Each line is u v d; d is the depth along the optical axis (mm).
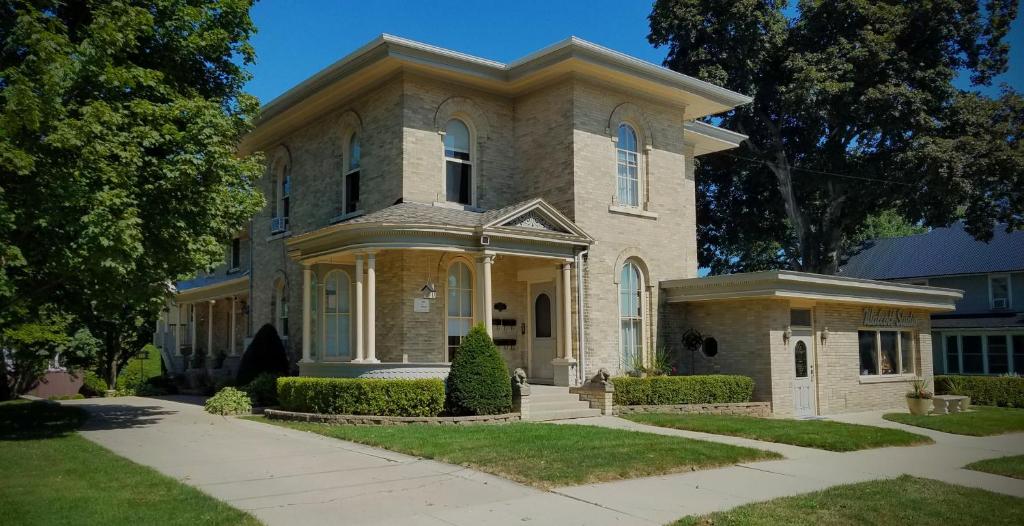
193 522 7820
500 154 20969
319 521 8133
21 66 12617
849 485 10461
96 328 31766
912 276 40031
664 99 22031
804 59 31516
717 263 42438
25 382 32062
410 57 18719
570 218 19500
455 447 12188
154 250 14031
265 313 25281
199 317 34125
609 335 19969
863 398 22297
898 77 31141
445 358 18656
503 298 20234
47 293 15688
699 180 38969
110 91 13641
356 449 12570
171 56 15266
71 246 12562
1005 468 12164
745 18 32375
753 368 19891
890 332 24047
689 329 21469
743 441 14469
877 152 32906
